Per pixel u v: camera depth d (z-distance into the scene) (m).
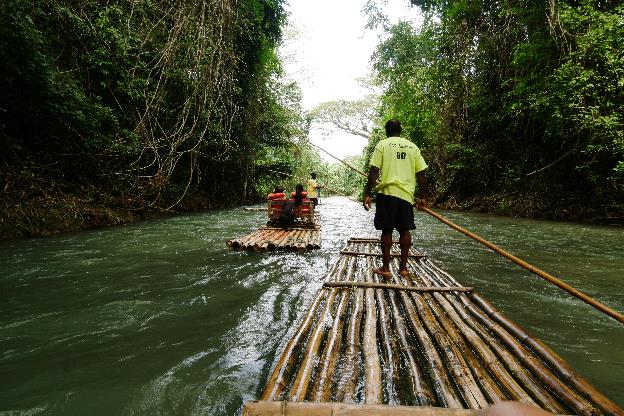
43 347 2.28
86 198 8.07
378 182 3.92
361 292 3.22
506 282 3.75
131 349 2.25
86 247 5.50
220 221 9.70
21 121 7.10
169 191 11.64
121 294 3.29
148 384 1.87
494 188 13.82
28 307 2.95
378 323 2.54
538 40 9.67
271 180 22.34
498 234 7.36
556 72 9.06
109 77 8.39
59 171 7.74
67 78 7.34
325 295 3.14
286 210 7.77
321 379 1.75
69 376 1.95
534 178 11.88
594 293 3.39
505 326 2.52
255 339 2.40
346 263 4.42
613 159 9.31
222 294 3.31
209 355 2.18
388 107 20.34
